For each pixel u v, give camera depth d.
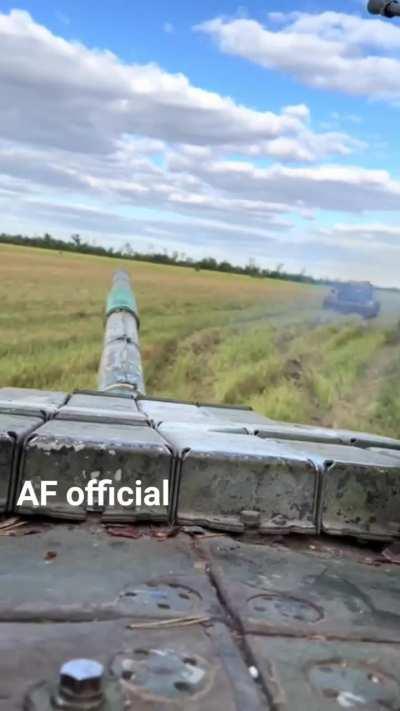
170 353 11.97
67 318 11.80
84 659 1.42
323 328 11.80
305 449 3.08
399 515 2.62
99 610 1.75
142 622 1.71
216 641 1.63
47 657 1.48
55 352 11.56
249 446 2.87
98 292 12.20
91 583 1.94
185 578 2.04
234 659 1.55
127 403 5.58
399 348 11.19
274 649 1.62
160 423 3.87
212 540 2.44
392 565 2.38
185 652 1.56
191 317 12.33
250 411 6.09
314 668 1.54
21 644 1.53
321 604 1.94
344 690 1.45
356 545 2.58
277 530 2.56
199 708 1.33
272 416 11.41
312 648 1.64
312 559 2.37
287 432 3.95
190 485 2.55
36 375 11.30
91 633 1.62
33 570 2.01
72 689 1.28
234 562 2.25
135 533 2.44
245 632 1.70
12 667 1.42
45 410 3.76
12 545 2.22
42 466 2.48
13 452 2.47
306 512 2.59
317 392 11.55
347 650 1.65
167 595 1.90
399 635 1.76
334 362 11.65
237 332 12.20
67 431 2.82
